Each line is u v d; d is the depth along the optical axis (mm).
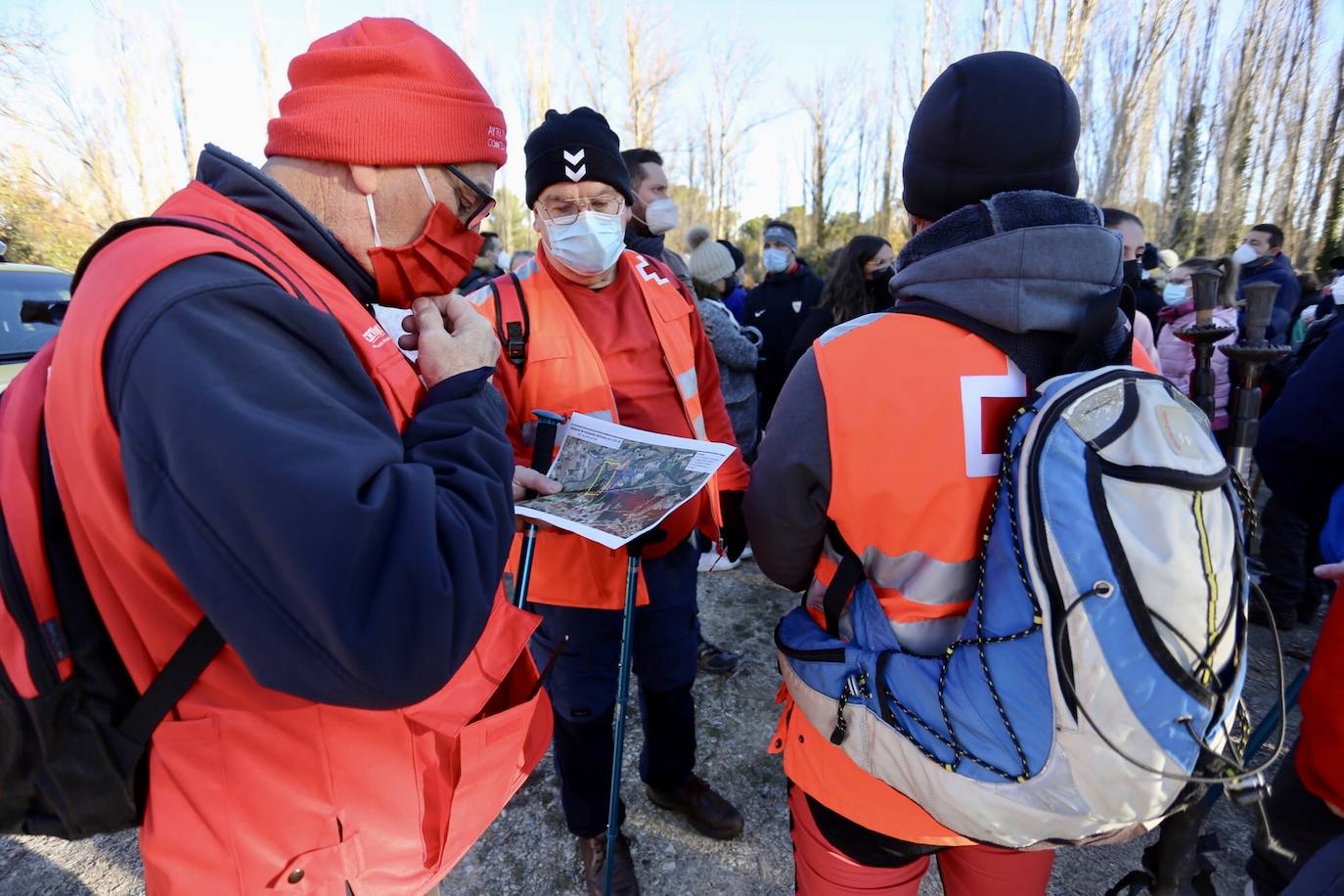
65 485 666
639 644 1863
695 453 1458
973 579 956
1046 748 838
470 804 941
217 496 592
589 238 1634
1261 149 14930
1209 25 14414
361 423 688
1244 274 4875
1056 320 896
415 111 808
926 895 1892
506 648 985
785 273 4656
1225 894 1850
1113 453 811
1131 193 16938
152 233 701
